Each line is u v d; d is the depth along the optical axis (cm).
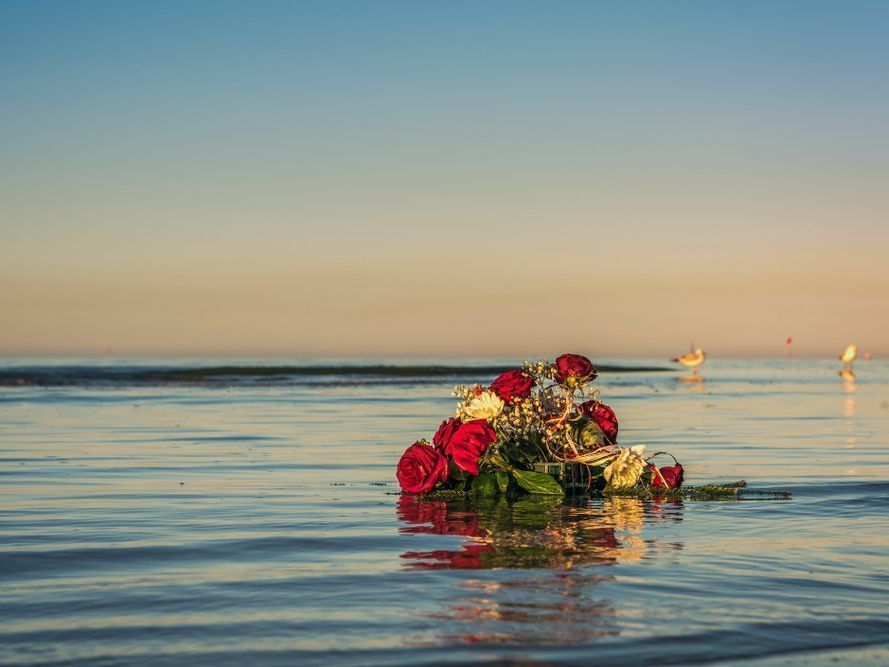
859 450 1468
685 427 1988
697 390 4278
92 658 420
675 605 497
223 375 6431
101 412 2508
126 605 506
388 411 2552
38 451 1445
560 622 466
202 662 412
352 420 2189
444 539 688
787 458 1343
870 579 558
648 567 588
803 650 427
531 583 546
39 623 473
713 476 1109
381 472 1163
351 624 466
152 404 2928
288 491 974
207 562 617
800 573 572
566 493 935
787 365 17138
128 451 1446
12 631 460
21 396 3472
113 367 9094
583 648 426
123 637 449
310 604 504
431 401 3105
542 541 677
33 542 689
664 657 416
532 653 420
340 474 1141
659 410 2661
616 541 675
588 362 953
